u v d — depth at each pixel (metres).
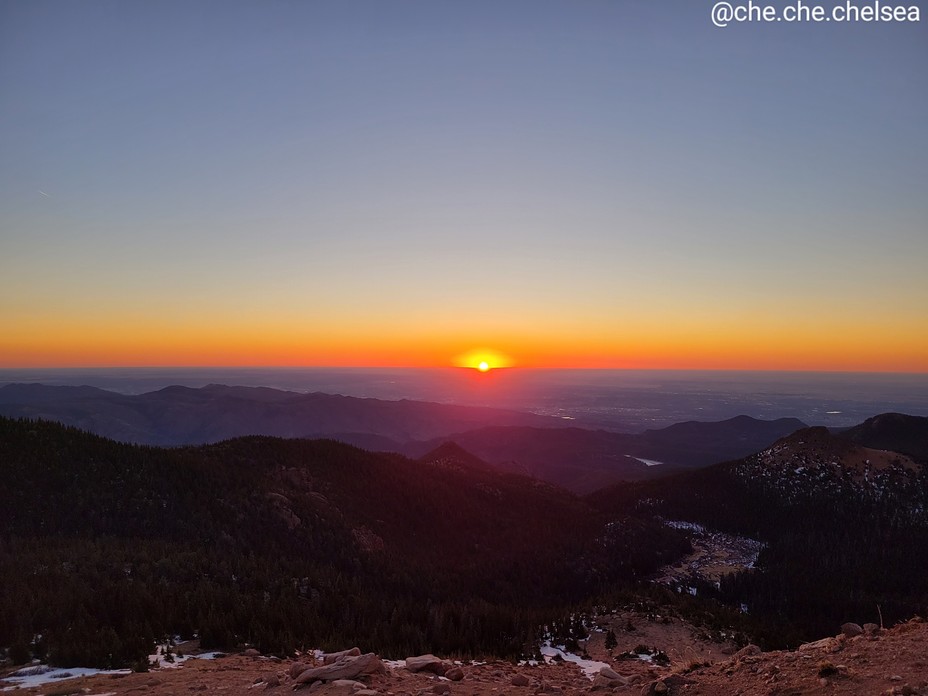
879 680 9.47
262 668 17.75
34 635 21.12
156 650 21.02
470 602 45.69
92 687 14.52
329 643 23.67
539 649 28.89
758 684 10.84
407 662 16.55
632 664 26.95
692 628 35.28
